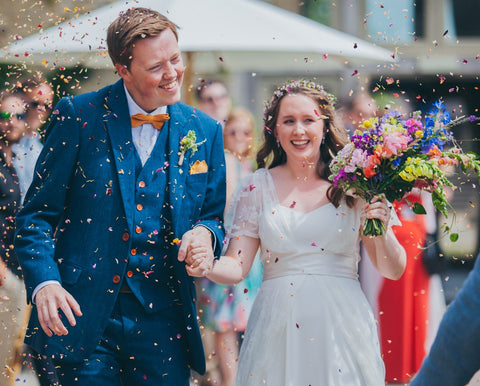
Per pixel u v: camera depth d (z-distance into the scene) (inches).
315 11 443.8
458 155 156.2
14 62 258.1
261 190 165.6
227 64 307.6
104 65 269.0
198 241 144.9
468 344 84.4
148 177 148.4
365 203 159.0
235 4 297.3
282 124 164.7
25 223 145.8
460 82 451.8
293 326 157.2
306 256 159.9
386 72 427.2
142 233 146.4
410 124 155.2
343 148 160.4
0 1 266.7
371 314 161.3
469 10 458.9
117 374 146.5
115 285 144.9
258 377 158.6
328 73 331.0
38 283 140.7
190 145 151.2
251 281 231.1
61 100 150.4
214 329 230.5
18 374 221.8
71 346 144.3
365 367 156.5
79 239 146.5
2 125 214.7
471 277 85.7
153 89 145.9
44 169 147.8
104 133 148.4
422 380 88.3
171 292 149.3
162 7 291.6
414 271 243.0
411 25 455.8
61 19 187.3
